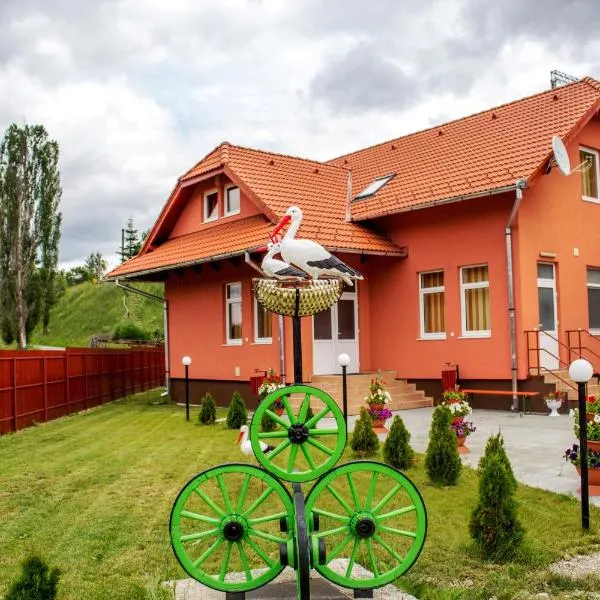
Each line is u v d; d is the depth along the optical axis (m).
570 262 15.74
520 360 14.32
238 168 17.67
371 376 15.98
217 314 18.27
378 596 4.58
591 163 16.88
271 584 4.81
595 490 7.14
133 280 21.20
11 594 3.41
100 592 4.71
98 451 11.02
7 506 7.29
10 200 47.59
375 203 16.91
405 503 7.03
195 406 18.62
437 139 18.78
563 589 4.71
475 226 15.23
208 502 4.50
